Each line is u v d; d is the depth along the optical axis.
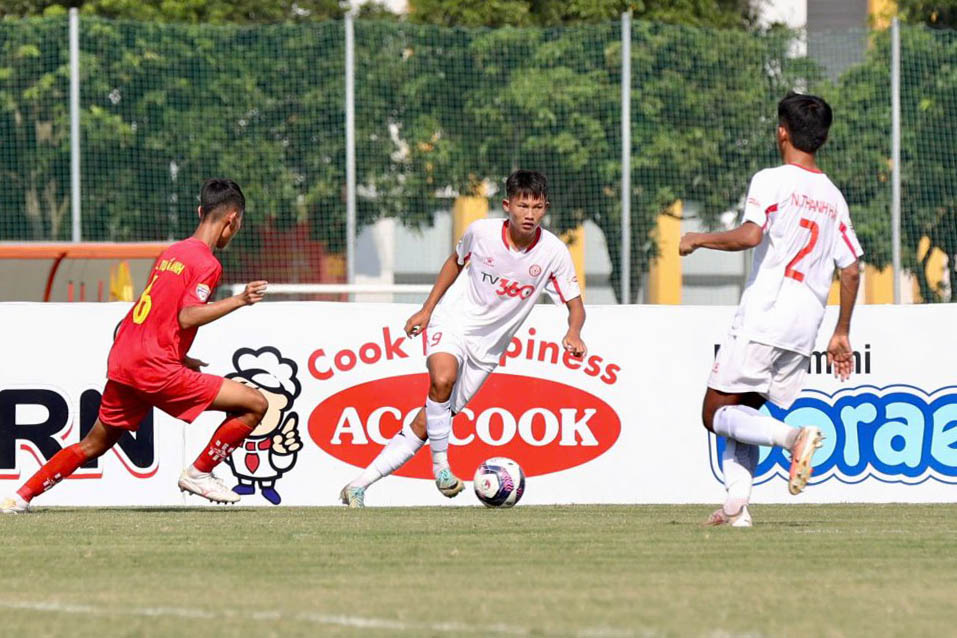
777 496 24.67
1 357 23.81
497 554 14.80
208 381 20.28
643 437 24.84
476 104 53.41
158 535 17.05
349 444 24.41
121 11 62.31
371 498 24.39
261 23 64.44
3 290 47.84
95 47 50.81
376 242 52.81
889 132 50.12
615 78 52.06
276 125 52.03
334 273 51.25
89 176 50.28
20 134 50.28
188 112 51.66
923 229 49.72
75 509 22.50
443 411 22.20
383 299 51.59
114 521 19.33
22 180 50.25
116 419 20.64
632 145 51.47
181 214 51.59
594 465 24.75
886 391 24.95
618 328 24.86
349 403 24.42
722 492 25.00
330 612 10.70
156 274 19.95
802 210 17.02
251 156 51.81
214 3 64.06
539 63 53.16
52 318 23.91
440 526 18.41
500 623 10.12
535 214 21.39
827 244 17.19
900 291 48.62
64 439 23.86
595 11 63.34
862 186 50.50
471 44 53.50
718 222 52.25
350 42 50.09
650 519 19.81
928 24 62.59
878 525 18.75
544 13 64.69
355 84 51.88
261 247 51.56
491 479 22.66
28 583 12.57
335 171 51.53
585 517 20.38
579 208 52.19
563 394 24.72
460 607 10.95
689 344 25.03
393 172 52.69
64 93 50.22
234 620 10.27
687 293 53.91
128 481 23.98
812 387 24.78
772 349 17.02
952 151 50.06
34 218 50.25
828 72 52.28
